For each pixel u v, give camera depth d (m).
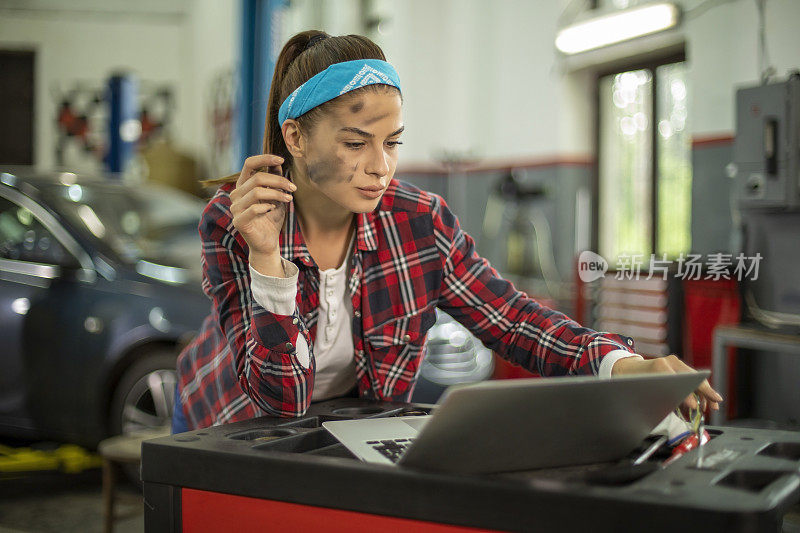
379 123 1.17
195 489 0.99
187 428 1.53
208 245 1.29
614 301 4.41
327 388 1.47
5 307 3.68
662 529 0.76
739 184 3.77
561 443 0.92
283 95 1.26
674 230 5.34
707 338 3.95
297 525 0.92
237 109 8.95
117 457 2.50
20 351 3.65
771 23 4.35
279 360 1.18
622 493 0.79
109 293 3.61
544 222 6.25
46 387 3.62
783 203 3.58
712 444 1.02
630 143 5.66
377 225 1.38
